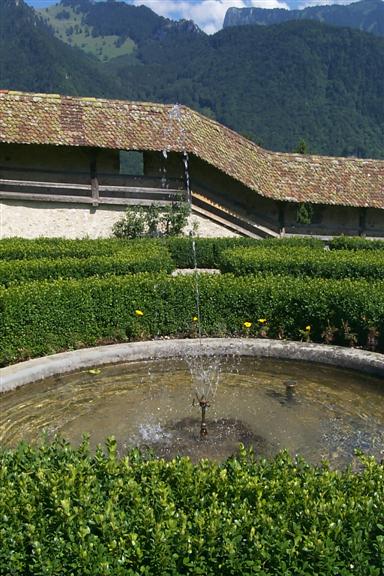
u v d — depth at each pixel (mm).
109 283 7910
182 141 16172
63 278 9312
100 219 16344
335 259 10023
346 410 6113
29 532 2865
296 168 18297
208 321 8227
